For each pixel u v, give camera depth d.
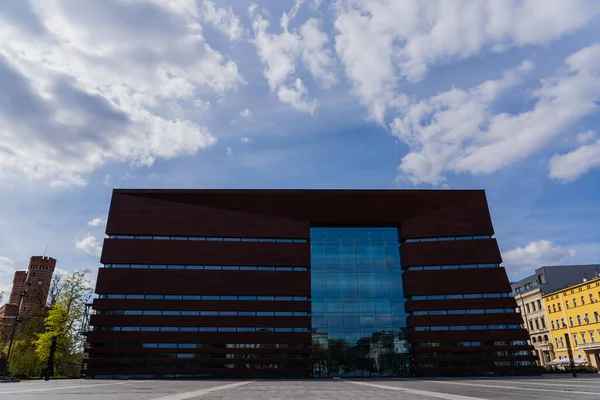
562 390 18.41
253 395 17.50
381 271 49.50
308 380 40.41
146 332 45.22
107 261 47.78
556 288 72.69
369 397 15.96
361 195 52.16
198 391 20.55
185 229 50.06
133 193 51.44
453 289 47.59
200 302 46.72
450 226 50.69
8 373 38.44
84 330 50.03
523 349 44.69
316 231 51.28
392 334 46.72
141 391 20.12
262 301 47.22
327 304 47.69
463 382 29.88
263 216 51.19
